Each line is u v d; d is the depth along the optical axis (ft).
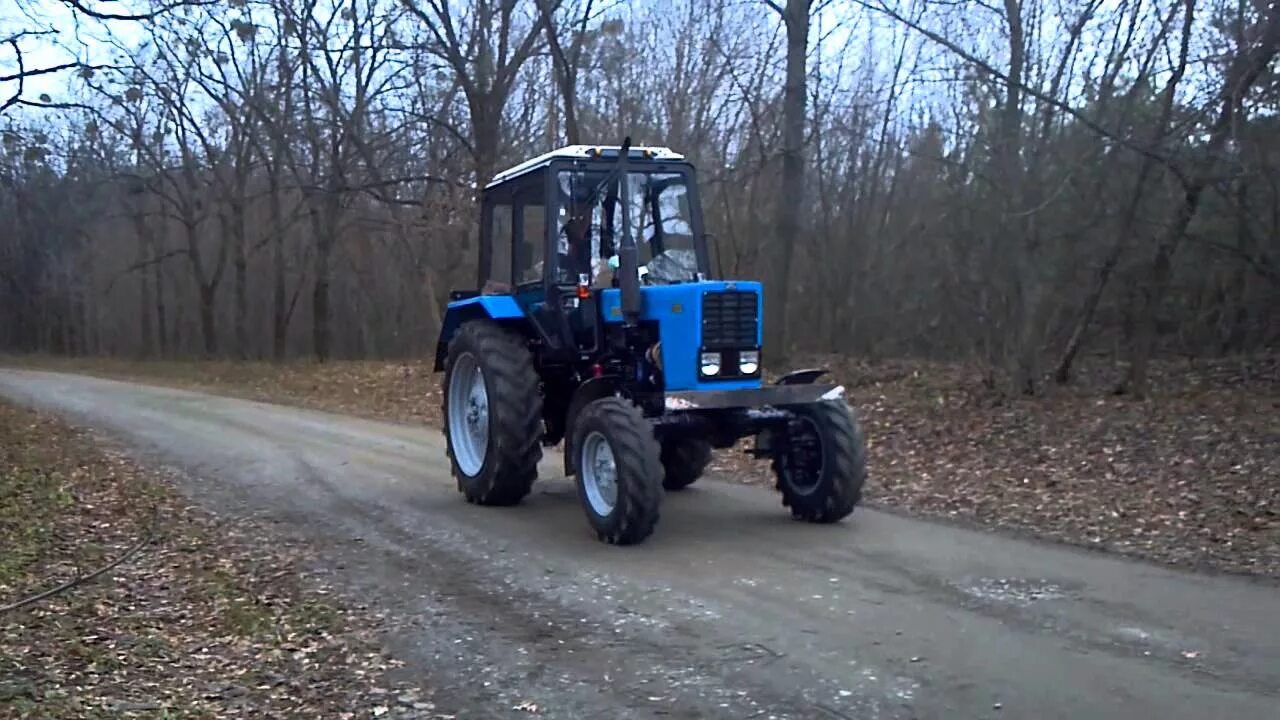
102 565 25.54
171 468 39.96
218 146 132.05
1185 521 27.63
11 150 73.87
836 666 17.54
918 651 18.17
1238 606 20.58
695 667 17.72
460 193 81.25
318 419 57.26
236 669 18.24
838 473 27.35
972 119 51.90
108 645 19.44
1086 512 29.14
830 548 25.64
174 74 93.66
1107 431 39.37
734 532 27.53
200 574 24.62
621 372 28.66
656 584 22.70
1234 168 41.60
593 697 16.60
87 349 180.86
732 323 26.76
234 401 69.05
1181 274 53.88
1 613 20.80
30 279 164.55
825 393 27.25
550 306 29.99
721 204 85.10
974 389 50.42
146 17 38.99
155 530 29.27
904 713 15.58
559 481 36.11
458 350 33.19
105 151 116.16
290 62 106.01
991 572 23.27
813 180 92.12
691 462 33.17
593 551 25.77
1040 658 17.74
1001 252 47.80
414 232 96.07
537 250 31.35
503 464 30.76
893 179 88.84
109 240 171.01
